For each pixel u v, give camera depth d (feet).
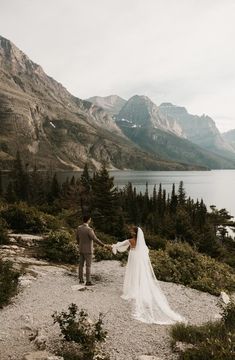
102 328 27.37
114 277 44.78
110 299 34.91
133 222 263.49
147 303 32.86
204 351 22.12
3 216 67.97
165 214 270.05
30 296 34.58
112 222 154.81
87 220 40.55
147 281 34.55
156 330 27.86
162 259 54.03
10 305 31.94
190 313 33.58
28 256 51.13
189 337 25.53
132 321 29.40
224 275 51.93
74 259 52.75
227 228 328.08
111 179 179.22
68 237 56.49
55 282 40.16
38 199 314.96
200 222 266.57
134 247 36.45
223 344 22.84
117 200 177.27
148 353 23.85
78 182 265.34
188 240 167.32
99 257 55.42
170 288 41.81
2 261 41.83
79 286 38.65
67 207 182.60
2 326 27.17
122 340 25.62
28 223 67.26
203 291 42.45
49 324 27.53
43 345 24.04
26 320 28.09
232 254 168.25
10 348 23.68
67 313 29.89
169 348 24.62
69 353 22.79
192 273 48.49
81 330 24.49
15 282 37.01
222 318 30.01
